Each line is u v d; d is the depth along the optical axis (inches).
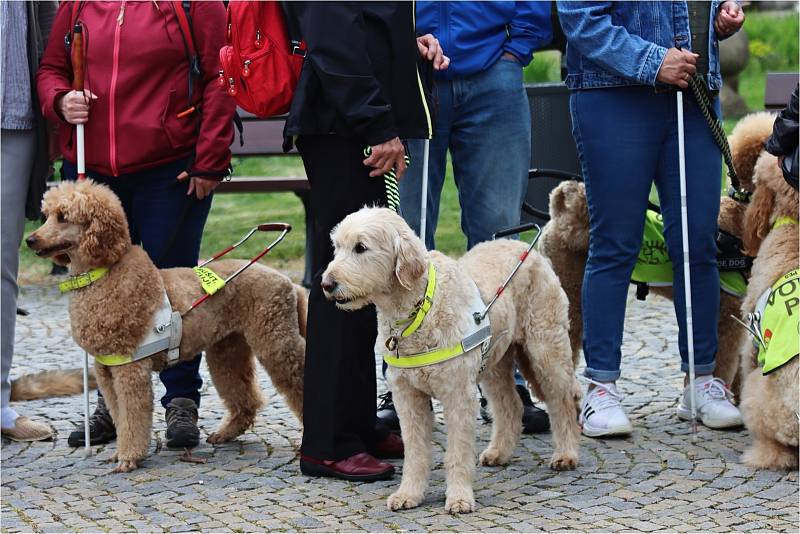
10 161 202.4
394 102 168.4
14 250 204.5
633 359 258.8
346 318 173.3
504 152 204.7
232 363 199.9
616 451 186.2
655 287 218.8
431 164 209.0
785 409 166.9
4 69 199.2
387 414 199.9
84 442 198.4
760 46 536.1
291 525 152.2
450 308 154.0
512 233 183.6
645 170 195.0
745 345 191.3
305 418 177.5
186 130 195.0
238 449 195.3
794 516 150.3
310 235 337.4
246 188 344.8
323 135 168.7
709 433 195.9
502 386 182.5
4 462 188.7
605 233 197.2
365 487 170.4
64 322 313.7
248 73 166.7
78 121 191.5
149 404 183.5
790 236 178.9
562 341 178.2
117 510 160.4
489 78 202.7
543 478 172.6
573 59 200.4
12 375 257.9
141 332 179.8
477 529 148.3
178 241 201.8
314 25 159.8
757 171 186.9
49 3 214.2
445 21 200.2
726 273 209.8
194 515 157.5
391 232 150.9
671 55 185.5
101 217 176.9
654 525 148.1
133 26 192.5
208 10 193.3
